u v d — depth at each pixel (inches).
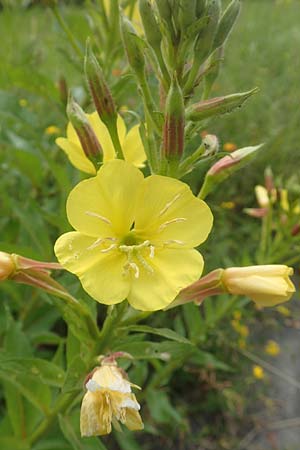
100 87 4.8
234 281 4.8
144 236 4.6
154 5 4.6
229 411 10.6
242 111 14.0
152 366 11.1
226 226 12.0
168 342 5.4
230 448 10.2
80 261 4.2
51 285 5.0
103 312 10.2
